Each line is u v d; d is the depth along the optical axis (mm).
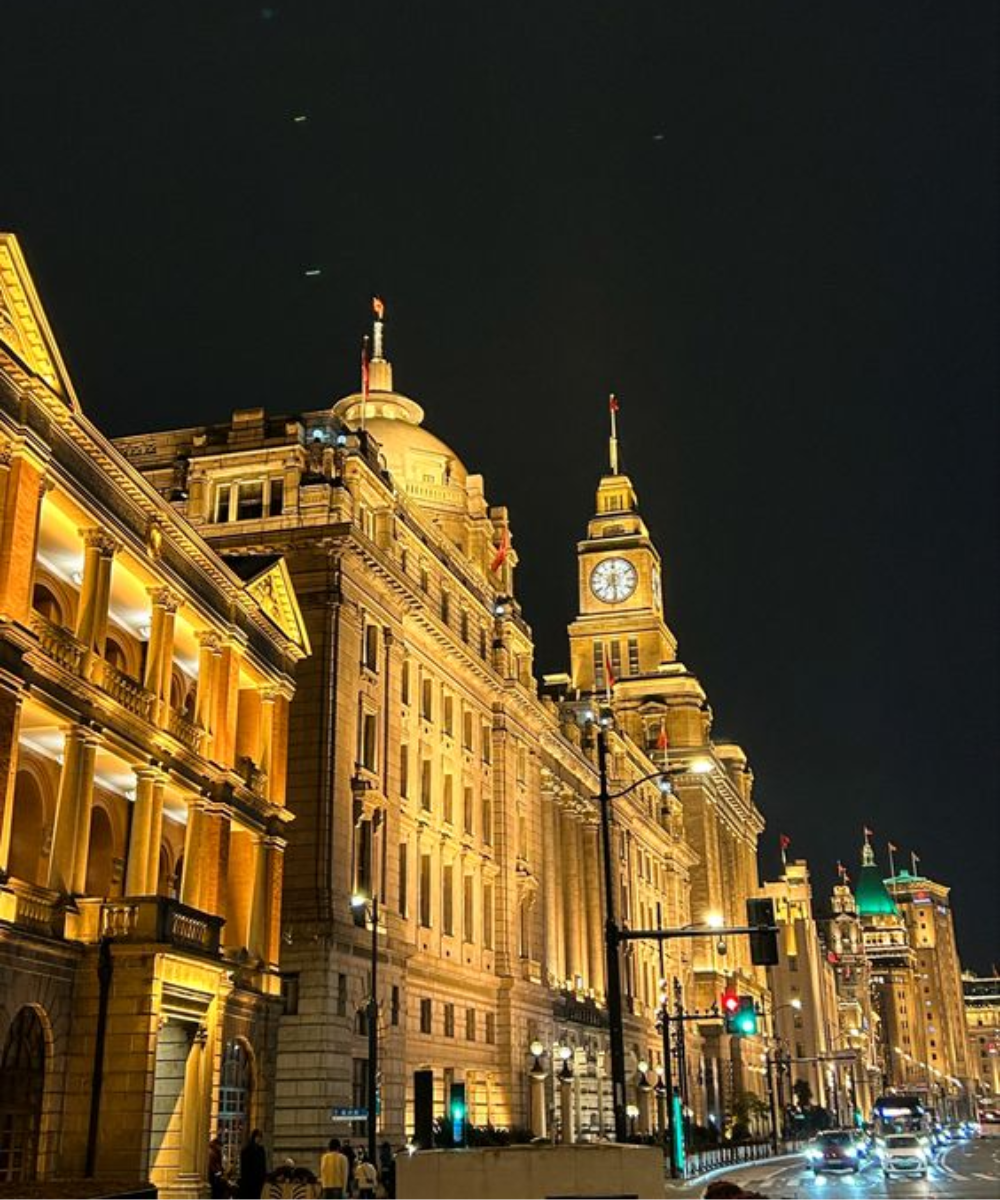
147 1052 32844
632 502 149875
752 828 164500
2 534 31156
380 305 89750
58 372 33562
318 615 54031
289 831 51406
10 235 32281
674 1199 39469
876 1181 64000
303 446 58469
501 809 73062
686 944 121125
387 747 58156
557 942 83375
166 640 39750
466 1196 20094
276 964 45562
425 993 59875
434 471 82062
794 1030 178000
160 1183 35031
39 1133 31656
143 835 37469
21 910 31734
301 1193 34062
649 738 132000
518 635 78688
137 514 38156
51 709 33219
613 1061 33938
